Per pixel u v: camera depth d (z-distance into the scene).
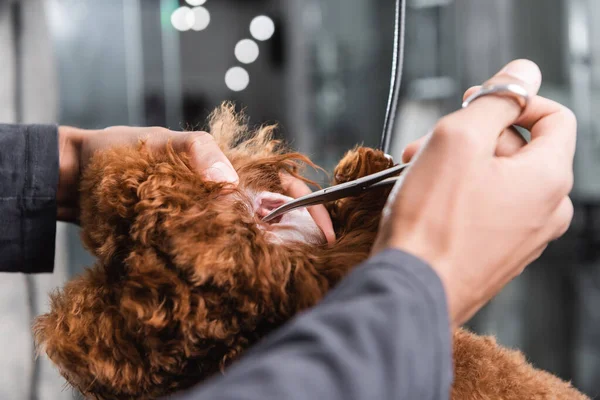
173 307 0.33
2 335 1.24
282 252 0.34
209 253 0.32
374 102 2.49
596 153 1.67
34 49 1.37
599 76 1.72
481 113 0.27
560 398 0.39
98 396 0.37
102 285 0.36
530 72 0.29
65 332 0.36
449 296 0.24
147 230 0.34
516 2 1.84
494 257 0.25
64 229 1.38
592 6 1.73
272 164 0.44
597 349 1.56
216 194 0.36
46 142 0.53
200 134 0.41
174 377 0.34
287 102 2.74
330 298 0.23
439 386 0.22
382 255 0.23
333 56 2.54
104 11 1.77
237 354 0.33
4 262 0.53
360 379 0.19
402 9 0.49
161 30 2.52
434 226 0.24
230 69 3.66
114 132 0.51
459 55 1.98
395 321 0.21
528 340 1.58
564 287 1.61
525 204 0.25
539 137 0.28
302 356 0.20
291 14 2.68
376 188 0.37
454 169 0.25
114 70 1.80
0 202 0.52
